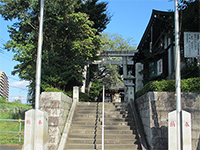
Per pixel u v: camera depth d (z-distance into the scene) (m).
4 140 10.33
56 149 8.65
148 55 16.77
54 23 14.06
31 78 13.36
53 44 15.06
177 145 6.73
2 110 16.61
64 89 14.98
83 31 14.55
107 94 31.77
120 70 26.27
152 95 8.60
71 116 10.76
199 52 8.41
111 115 11.49
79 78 14.65
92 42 15.66
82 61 14.95
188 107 8.52
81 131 10.09
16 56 12.98
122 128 10.39
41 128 7.45
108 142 9.37
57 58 13.78
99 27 21.45
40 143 7.37
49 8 12.78
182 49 11.31
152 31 16.28
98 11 19.97
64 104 10.23
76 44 14.06
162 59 15.88
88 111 11.88
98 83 26.67
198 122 8.41
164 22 15.03
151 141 8.17
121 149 8.88
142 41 18.30
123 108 12.23
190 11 9.76
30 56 12.97
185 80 8.89
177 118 6.86
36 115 7.51
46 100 9.21
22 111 17.52
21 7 12.71
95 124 10.72
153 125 8.31
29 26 13.67
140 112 10.69
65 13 13.58
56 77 13.63
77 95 13.03
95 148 9.02
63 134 9.39
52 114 9.05
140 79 20.17
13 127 12.96
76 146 9.04
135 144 9.17
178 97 6.97
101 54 21.42
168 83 8.96
